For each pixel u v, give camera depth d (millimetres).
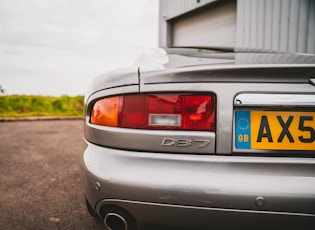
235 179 759
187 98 819
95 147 930
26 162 2707
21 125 5844
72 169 2477
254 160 780
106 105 908
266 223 751
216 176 768
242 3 5121
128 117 865
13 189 1959
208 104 808
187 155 810
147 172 802
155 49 1650
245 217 752
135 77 870
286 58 1060
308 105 771
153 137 831
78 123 6348
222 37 5824
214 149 802
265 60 1011
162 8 7816
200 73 805
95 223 1463
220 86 801
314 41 4102
